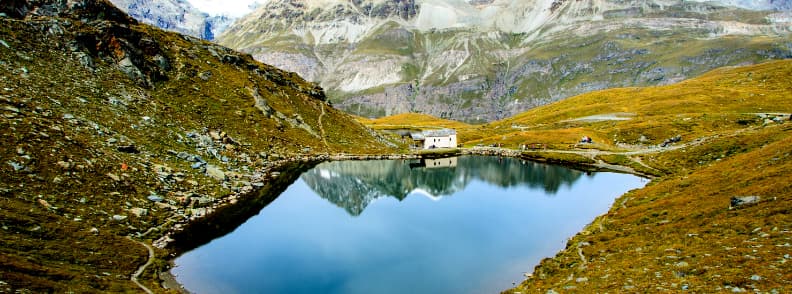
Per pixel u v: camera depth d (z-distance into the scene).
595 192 87.62
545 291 34.41
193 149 86.56
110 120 77.31
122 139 72.62
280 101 148.12
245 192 78.56
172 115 96.75
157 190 63.66
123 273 40.19
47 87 75.50
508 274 46.34
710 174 60.72
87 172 57.59
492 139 179.50
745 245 29.92
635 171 107.88
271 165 102.88
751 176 47.97
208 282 43.72
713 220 39.06
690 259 30.55
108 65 100.75
